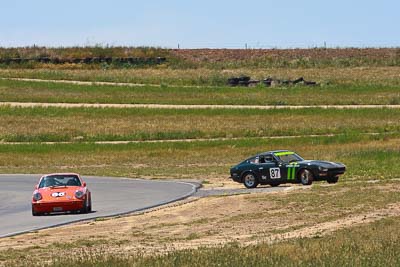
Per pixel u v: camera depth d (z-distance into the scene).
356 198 80.06
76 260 47.84
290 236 58.56
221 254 46.38
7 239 62.94
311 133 195.12
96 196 99.19
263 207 77.44
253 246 50.38
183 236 61.72
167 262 44.53
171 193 98.81
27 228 69.75
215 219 71.31
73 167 152.38
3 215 81.81
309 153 154.38
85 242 59.56
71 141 193.50
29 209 87.50
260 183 103.62
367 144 166.75
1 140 193.00
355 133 189.25
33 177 134.62
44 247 57.84
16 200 99.00
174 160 157.75
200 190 102.81
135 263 44.81
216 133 196.00
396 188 88.44
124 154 166.00
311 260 43.59
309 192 87.56
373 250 46.38
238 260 44.03
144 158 161.38
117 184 116.31
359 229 59.31
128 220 72.94
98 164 156.50
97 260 46.97
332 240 52.12
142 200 91.62
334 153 150.00
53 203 78.56
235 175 105.38
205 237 60.75
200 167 144.25
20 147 175.88
